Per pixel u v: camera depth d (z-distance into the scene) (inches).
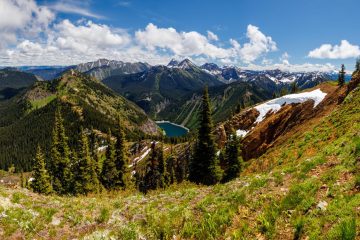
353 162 504.1
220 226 488.7
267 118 2716.5
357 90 1375.5
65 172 2442.2
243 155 2496.3
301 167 609.3
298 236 384.2
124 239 536.7
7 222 576.7
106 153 2425.0
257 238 420.8
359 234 335.3
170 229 539.8
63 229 602.2
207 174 1851.6
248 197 552.4
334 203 410.6
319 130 1211.2
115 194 1245.7
